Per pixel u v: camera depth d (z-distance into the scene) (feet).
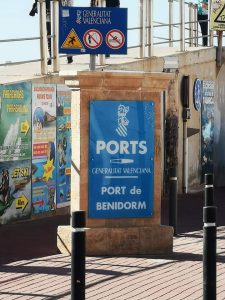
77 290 27.43
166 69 75.20
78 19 47.32
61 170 61.82
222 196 79.36
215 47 84.99
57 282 36.63
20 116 56.75
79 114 43.86
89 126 43.96
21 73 62.39
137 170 44.47
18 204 56.85
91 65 47.26
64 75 44.01
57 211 61.52
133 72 43.62
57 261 42.22
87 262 41.98
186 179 79.25
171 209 51.06
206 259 29.35
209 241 29.35
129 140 44.32
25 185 57.47
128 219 44.42
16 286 35.81
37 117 58.65
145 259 42.91
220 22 84.58
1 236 51.19
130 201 44.45
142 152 44.52
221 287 35.81
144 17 72.95
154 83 44.16
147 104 44.39
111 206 44.24
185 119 78.13
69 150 62.85
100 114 43.96
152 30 74.13
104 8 47.37
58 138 61.31
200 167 82.53
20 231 53.31
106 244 43.96
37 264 41.32
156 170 44.70
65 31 47.21
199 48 82.79
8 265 41.04
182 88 77.77
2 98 54.90
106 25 47.55
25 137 57.31
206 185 40.65
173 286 35.99
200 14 88.69
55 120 60.85
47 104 59.82
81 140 43.93
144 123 44.42
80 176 43.96
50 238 50.47
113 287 35.70
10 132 55.72
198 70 81.20
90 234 43.80
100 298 33.63
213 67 84.89
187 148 79.15
